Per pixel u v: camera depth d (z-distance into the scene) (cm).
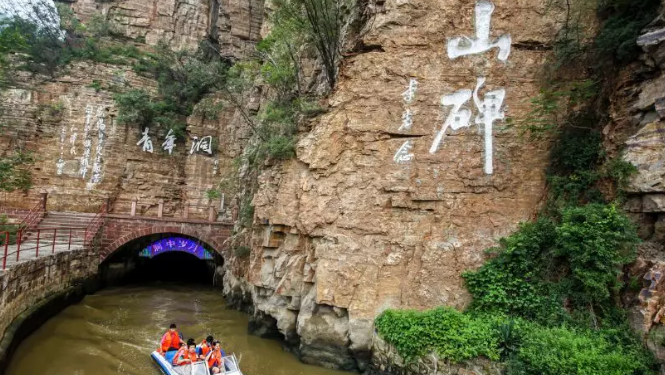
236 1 3023
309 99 1509
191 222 2055
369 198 1087
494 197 1037
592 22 1009
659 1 873
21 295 1148
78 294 1694
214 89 2756
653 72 867
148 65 2719
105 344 1230
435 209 1056
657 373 717
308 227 1116
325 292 1043
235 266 1736
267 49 1906
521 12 1059
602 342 772
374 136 1100
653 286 763
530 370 753
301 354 1085
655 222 820
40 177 2359
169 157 2603
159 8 2991
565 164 993
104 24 2852
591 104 1015
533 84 1046
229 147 2647
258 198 1390
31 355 1077
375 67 1109
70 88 2481
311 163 1136
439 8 1088
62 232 1992
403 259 1043
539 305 898
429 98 1079
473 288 974
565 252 892
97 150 2447
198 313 1655
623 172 856
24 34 2472
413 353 882
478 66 1067
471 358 818
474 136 1057
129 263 2423
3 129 2327
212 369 958
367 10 1205
